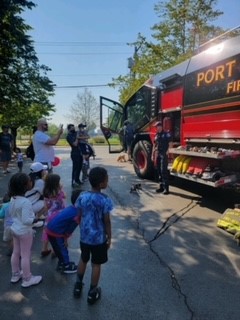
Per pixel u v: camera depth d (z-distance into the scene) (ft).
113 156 61.82
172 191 26.94
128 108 37.52
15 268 11.82
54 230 12.32
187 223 18.58
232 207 21.81
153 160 28.53
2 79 58.08
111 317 9.77
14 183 11.49
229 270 12.76
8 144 39.86
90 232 10.34
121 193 26.45
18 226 11.32
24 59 61.46
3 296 11.00
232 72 19.39
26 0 47.16
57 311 10.11
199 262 13.48
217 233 16.90
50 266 13.20
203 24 64.64
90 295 10.47
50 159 20.16
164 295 10.93
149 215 20.22
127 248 14.98
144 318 9.69
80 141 31.55
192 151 22.18
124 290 11.26
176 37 67.62
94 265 10.49
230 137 19.70
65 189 28.12
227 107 19.86
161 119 29.58
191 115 23.90
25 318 9.78
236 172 19.81
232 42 19.76
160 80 28.86
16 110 69.00
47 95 76.54
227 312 9.98
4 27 48.49
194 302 10.52
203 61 22.49
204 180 21.13
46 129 20.36
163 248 14.99
